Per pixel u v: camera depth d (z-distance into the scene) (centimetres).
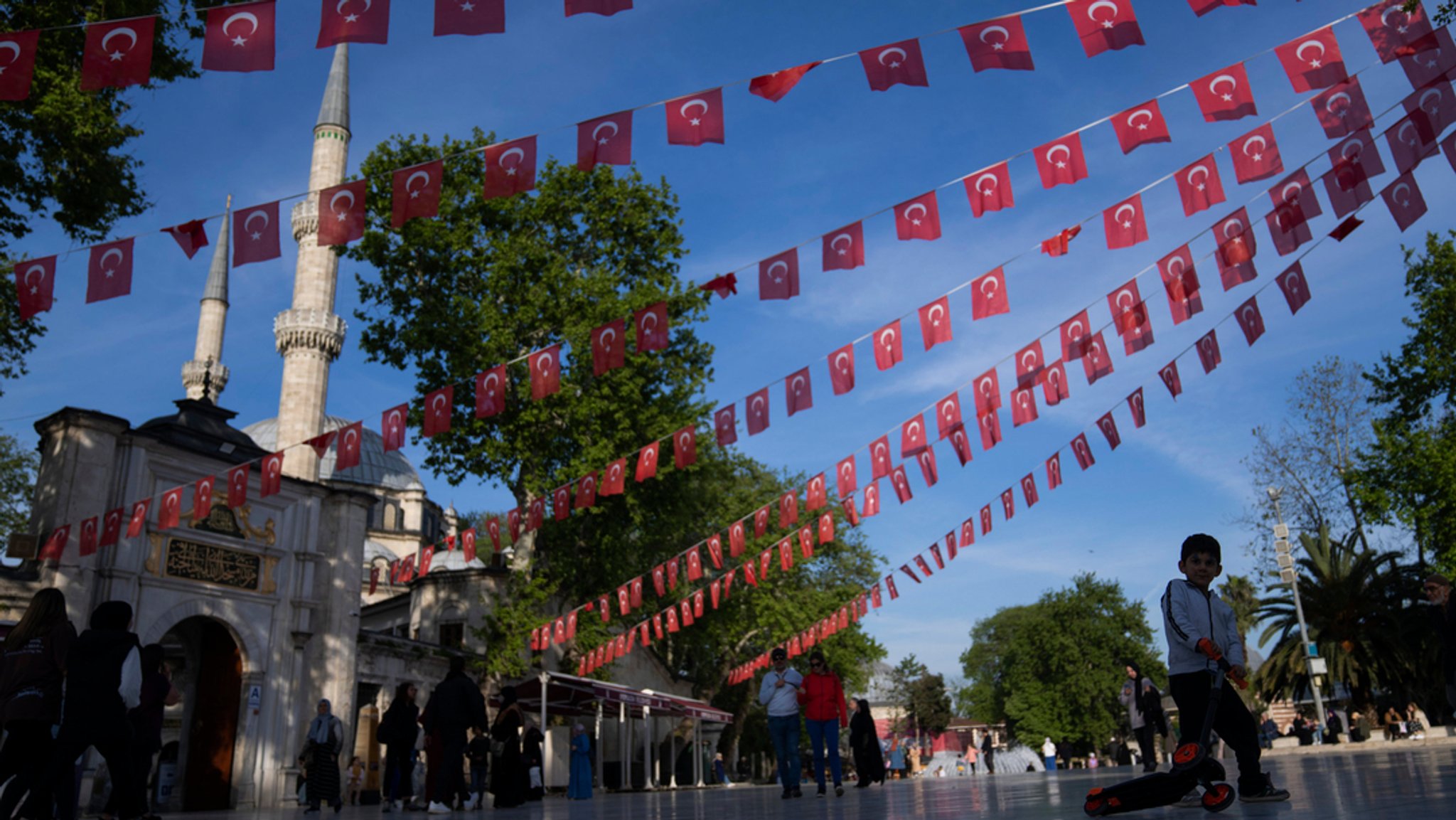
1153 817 485
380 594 5231
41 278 893
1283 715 5681
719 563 2103
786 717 1377
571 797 2328
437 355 2934
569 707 2998
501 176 795
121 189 1789
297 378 5328
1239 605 5922
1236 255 1136
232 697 2417
